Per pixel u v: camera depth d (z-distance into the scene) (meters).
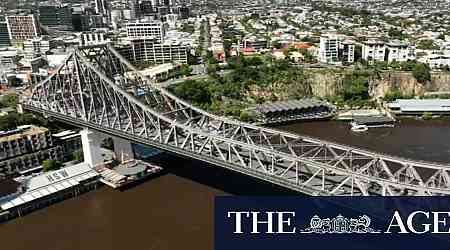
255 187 102.44
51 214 96.56
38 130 123.44
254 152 88.69
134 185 109.50
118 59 135.00
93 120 124.50
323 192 75.06
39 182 103.06
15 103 166.38
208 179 110.31
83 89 133.75
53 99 144.00
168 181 110.50
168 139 101.50
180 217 92.25
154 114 102.69
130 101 107.25
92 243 84.06
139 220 92.00
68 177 106.56
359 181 72.56
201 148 94.56
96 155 117.50
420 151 133.38
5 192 97.06
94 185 108.88
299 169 87.50
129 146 120.19
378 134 152.88
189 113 134.75
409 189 68.25
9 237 87.44
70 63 173.62
